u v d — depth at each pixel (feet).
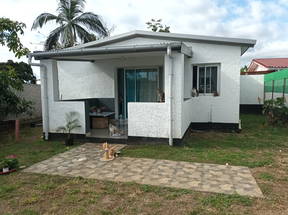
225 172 14.82
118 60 30.96
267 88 44.32
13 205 11.18
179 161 17.04
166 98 20.84
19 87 25.18
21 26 21.59
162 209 10.55
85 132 23.65
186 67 28.43
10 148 21.67
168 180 13.69
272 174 14.44
